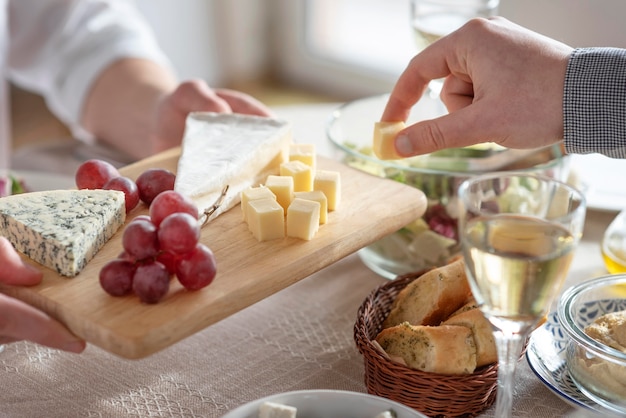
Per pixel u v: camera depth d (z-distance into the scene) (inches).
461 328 39.6
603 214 61.1
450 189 51.6
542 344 43.7
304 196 48.0
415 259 53.2
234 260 43.8
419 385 38.7
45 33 93.1
